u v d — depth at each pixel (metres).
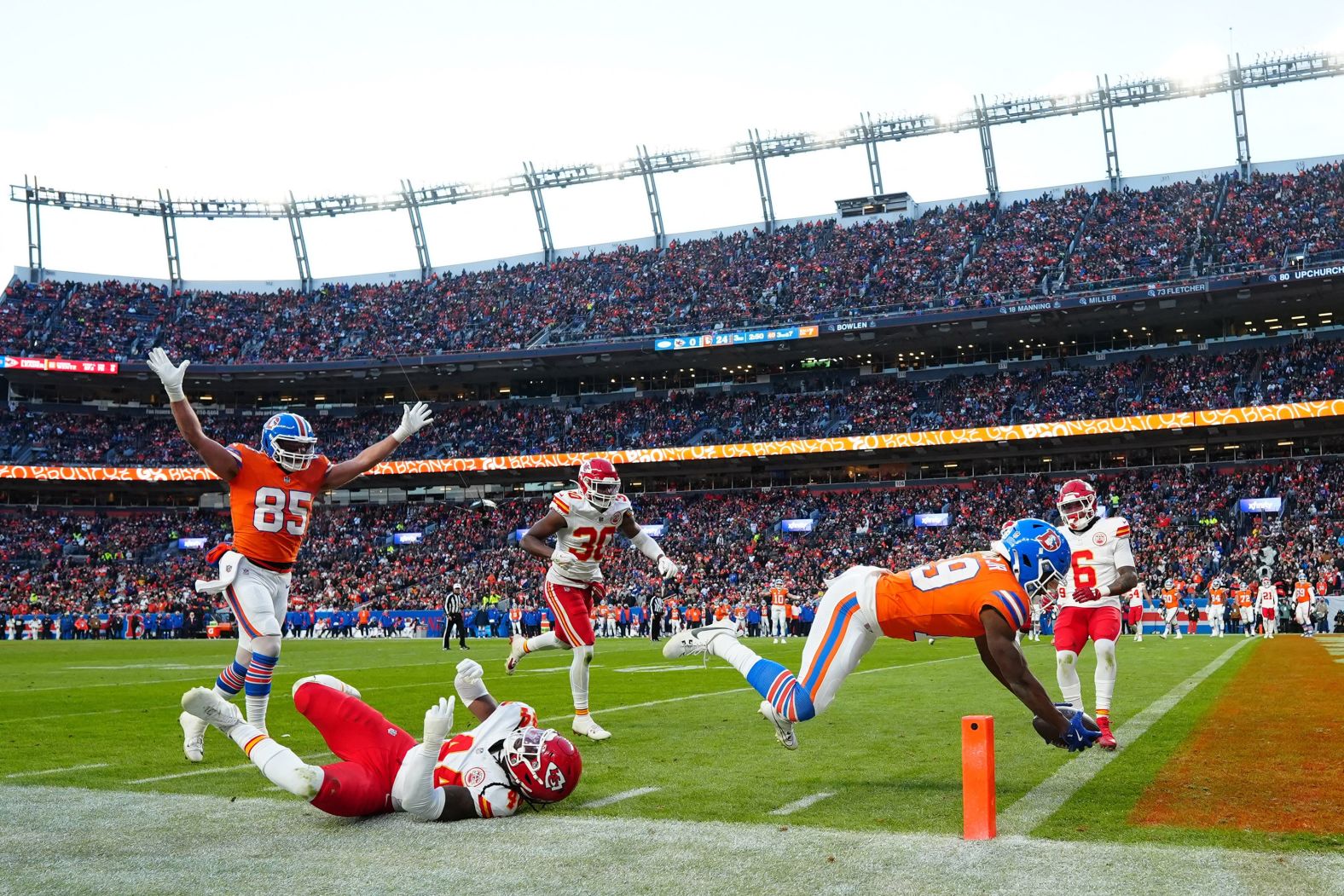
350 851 4.70
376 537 50.00
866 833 4.96
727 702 11.76
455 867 4.41
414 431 7.99
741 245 53.81
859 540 43.94
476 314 54.22
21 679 16.70
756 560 43.91
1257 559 36.84
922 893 3.96
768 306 48.69
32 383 52.22
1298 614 29.95
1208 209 45.28
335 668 19.78
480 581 44.97
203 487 52.16
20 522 50.03
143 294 56.56
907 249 49.88
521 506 50.16
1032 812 5.37
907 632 6.09
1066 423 40.91
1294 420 38.88
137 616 40.72
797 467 48.62
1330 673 14.48
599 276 54.44
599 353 48.16
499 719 5.54
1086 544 8.27
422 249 58.75
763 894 3.98
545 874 4.29
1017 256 46.91
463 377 52.72
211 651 27.78
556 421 51.47
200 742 7.32
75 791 6.28
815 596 37.97
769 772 6.78
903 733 8.59
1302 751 7.38
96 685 15.33
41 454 49.72
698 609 36.66
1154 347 45.12
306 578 46.69
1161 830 4.98
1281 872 4.21
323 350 53.38
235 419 54.47
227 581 7.35
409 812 5.17
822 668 6.11
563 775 5.45
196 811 5.65
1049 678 13.90
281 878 4.28
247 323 55.75
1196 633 34.66
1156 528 40.12
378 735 5.32
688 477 50.47
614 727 9.35
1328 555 35.84
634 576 43.28
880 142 52.38
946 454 45.66
